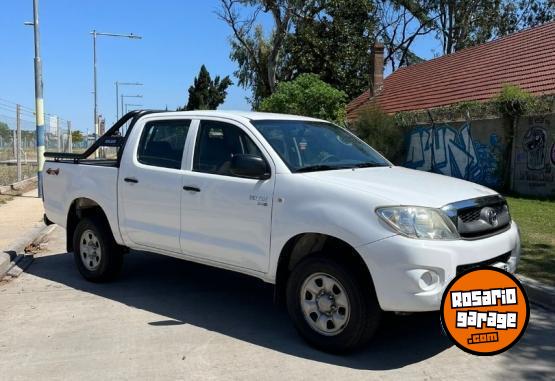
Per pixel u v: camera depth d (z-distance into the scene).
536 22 37.19
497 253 4.51
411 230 4.18
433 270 4.14
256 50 36.44
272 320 5.51
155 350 4.74
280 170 4.93
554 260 7.31
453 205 4.39
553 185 14.40
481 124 16.80
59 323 5.41
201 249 5.48
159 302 6.09
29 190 17.84
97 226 6.62
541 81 17.00
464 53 24.81
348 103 33.00
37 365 4.44
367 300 4.37
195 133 5.75
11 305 5.98
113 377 4.22
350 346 4.48
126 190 6.20
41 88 15.45
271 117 5.72
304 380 4.15
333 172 5.01
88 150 7.23
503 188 15.91
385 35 37.91
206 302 6.09
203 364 4.45
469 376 4.23
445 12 37.97
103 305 5.98
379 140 20.12
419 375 4.24
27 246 8.93
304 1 32.28
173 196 5.69
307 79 24.50
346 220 4.39
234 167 4.97
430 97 22.61
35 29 15.07
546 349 4.77
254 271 5.11
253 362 4.48
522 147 15.33
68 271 7.49
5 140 28.78
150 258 8.12
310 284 4.67
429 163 19.36
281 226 4.79
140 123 6.38
